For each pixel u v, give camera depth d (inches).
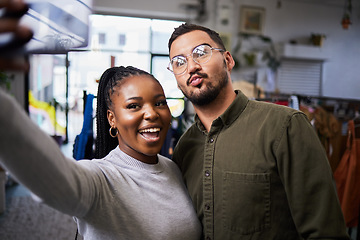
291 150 35.6
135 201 33.2
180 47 39.4
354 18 309.4
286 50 289.1
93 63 256.4
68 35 19.3
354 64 312.8
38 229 125.4
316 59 301.4
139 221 32.8
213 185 38.7
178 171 43.3
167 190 36.8
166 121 36.2
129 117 34.3
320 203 34.1
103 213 31.1
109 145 41.2
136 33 263.3
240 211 36.6
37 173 22.3
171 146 112.8
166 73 271.0
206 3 274.7
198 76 38.2
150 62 267.4
